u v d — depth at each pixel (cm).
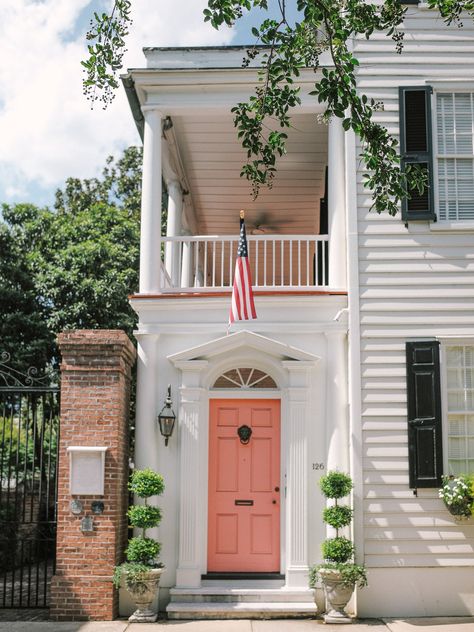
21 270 1961
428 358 1048
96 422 1012
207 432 1085
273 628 922
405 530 1016
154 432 1064
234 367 1102
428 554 1011
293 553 1024
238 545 1070
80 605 968
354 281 1076
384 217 1091
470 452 1047
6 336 1856
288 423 1068
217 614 978
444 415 1046
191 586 1016
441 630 915
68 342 1025
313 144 1333
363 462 1031
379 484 1027
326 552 978
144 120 1165
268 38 796
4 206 2070
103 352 1024
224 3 748
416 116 1102
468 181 1115
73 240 2045
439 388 1043
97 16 785
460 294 1073
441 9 800
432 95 1113
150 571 957
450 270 1078
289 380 1073
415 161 1091
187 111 1151
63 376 1024
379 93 1118
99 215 2114
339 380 1066
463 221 1091
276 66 888
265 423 1097
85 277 1944
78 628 918
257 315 1095
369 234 1089
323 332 1080
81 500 993
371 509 1020
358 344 1059
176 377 1085
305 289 1098
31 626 929
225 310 1097
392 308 1070
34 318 1886
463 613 998
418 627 932
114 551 981
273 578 1046
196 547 1029
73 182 2717
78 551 981
